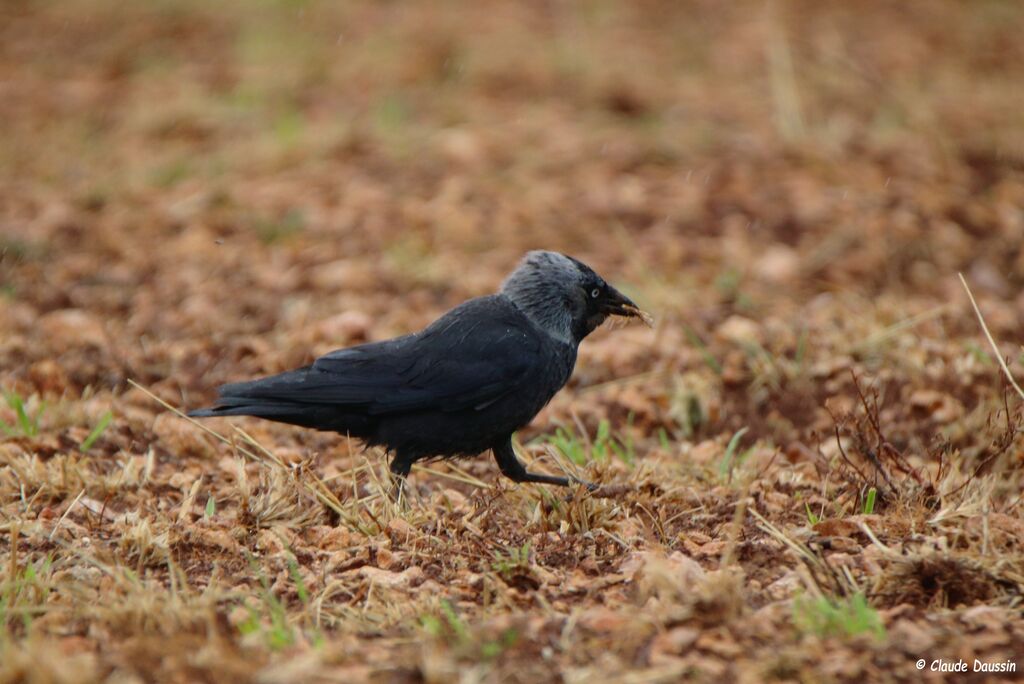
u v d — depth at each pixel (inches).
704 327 546.6
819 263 620.1
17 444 410.0
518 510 368.5
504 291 410.6
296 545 340.2
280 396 377.7
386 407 379.6
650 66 932.0
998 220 660.1
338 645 267.6
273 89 890.1
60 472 381.7
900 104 835.4
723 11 1068.5
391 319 563.2
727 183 718.5
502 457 397.7
